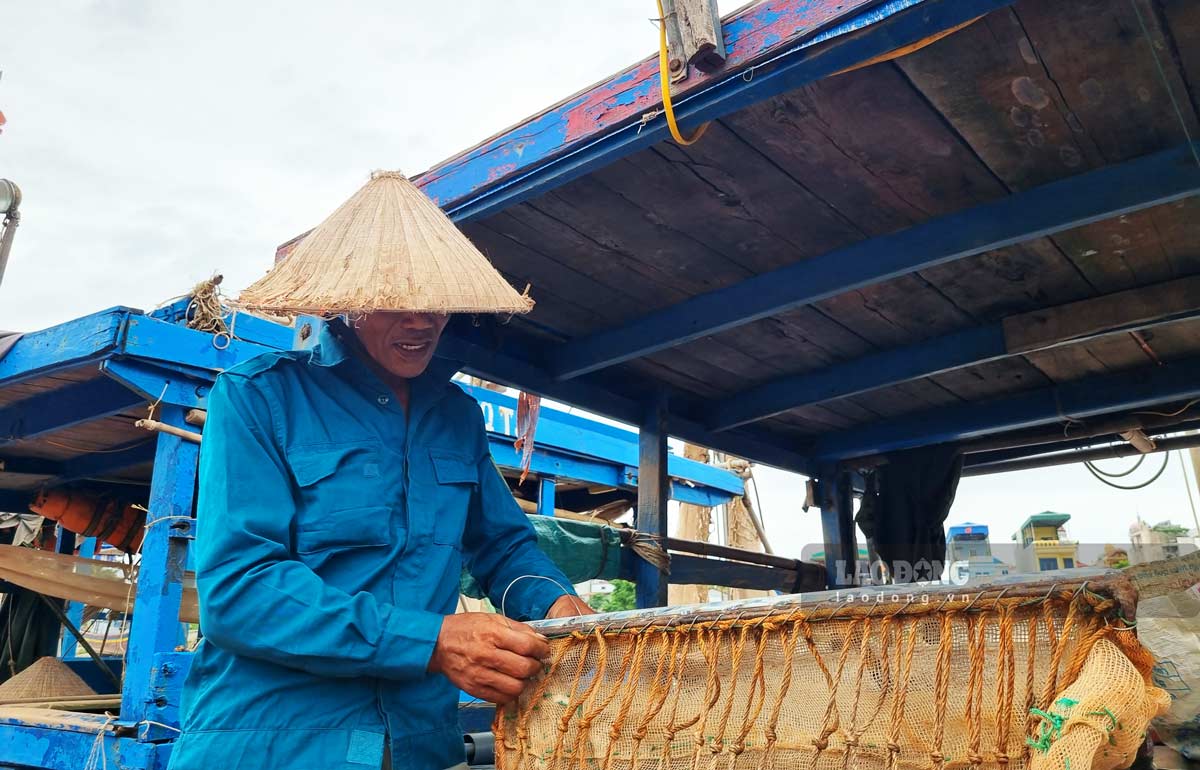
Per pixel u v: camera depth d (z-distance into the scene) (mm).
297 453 1756
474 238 3109
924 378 4344
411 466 1877
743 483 8961
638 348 3678
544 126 2582
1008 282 3412
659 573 4195
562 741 1562
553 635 1639
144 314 3773
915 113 2438
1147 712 1125
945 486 5004
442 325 1872
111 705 4785
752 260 3283
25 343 4113
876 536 5207
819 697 1365
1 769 3869
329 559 1706
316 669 1567
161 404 3885
